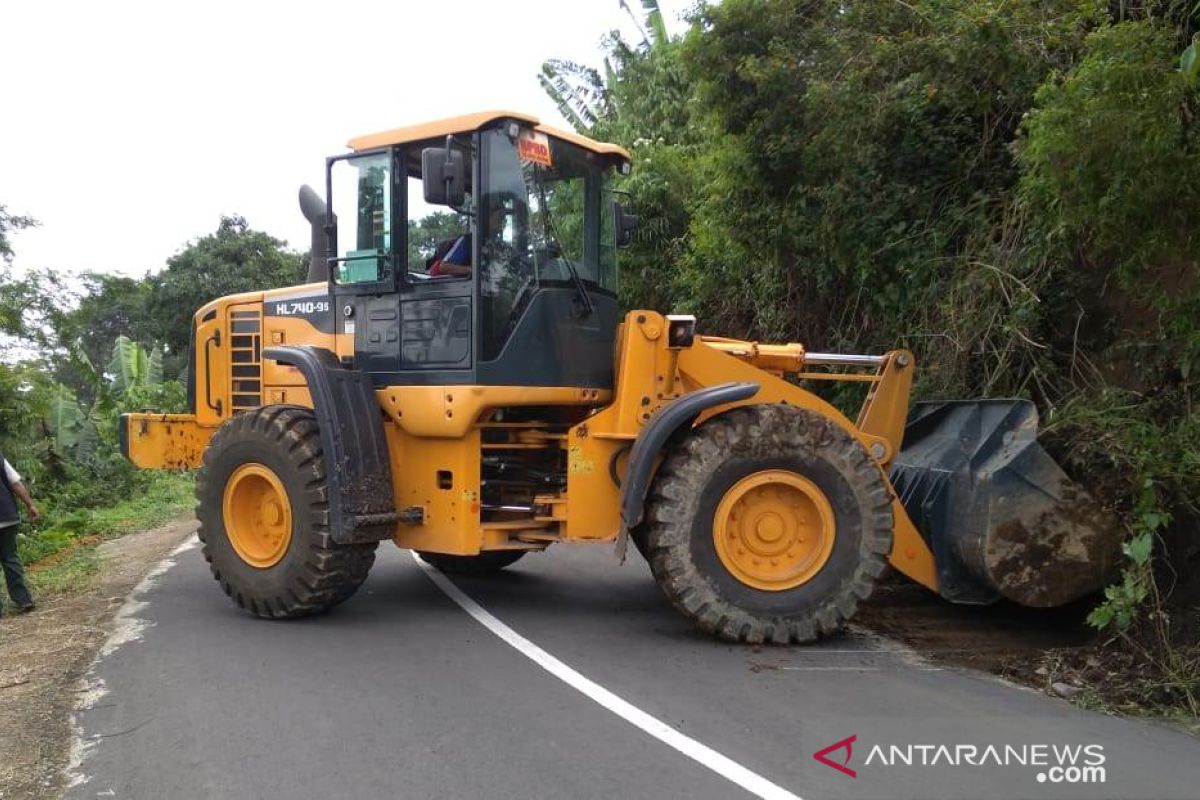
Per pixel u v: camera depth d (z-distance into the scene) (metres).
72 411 16.67
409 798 3.79
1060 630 6.35
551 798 3.79
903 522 6.31
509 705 4.86
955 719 4.67
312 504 6.41
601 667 5.52
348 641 6.11
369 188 6.90
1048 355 7.61
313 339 7.39
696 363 6.58
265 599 6.57
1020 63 7.79
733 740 4.38
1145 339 6.79
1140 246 5.53
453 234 6.63
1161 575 5.70
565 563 8.90
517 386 6.48
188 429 8.26
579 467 6.54
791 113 9.04
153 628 6.48
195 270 30.25
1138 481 5.71
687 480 5.96
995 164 8.50
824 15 9.10
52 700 4.99
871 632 6.37
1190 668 5.01
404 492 6.81
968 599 6.22
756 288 11.48
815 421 6.06
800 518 6.14
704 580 5.95
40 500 13.87
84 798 3.82
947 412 7.12
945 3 8.18
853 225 9.02
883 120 8.50
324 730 4.53
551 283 6.64
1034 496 5.80
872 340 9.79
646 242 14.21
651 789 3.86
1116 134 5.10
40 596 7.98
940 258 8.53
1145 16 6.50
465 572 8.38
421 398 6.56
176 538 10.97
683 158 14.55
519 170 6.54
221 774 4.04
